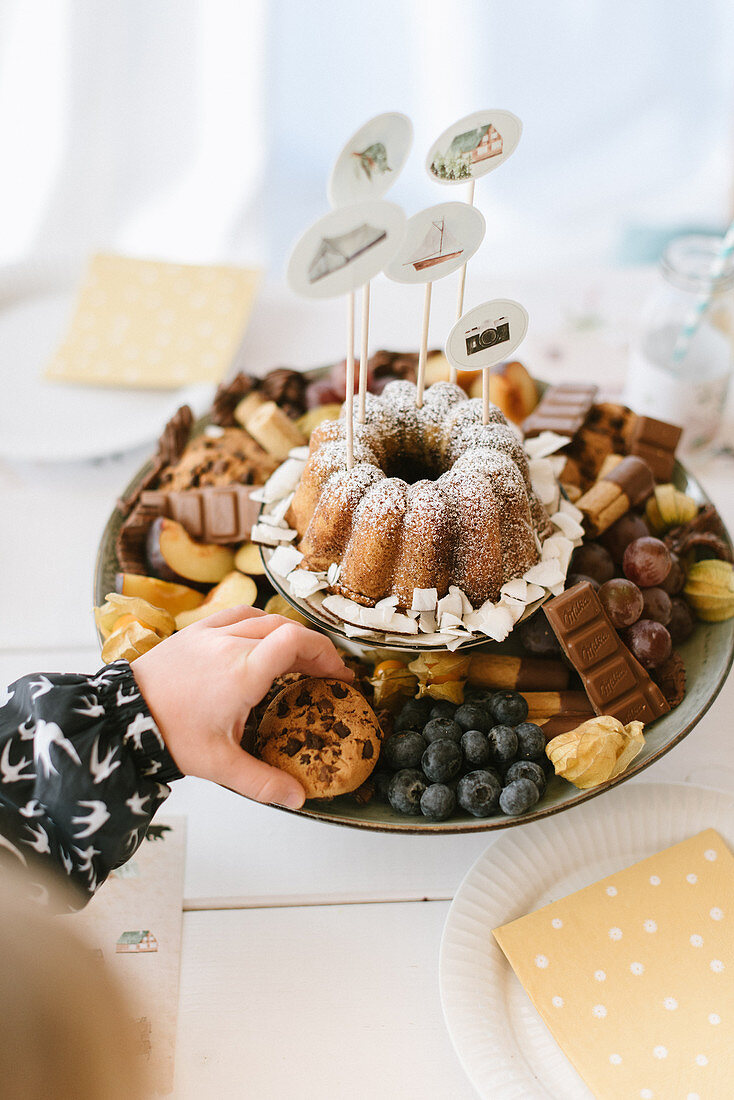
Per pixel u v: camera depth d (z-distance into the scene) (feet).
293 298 2.83
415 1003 1.77
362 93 4.32
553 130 4.35
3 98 4.16
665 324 2.48
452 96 4.31
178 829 1.95
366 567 1.89
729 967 1.74
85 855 1.71
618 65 4.24
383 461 2.01
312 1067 1.71
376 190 1.72
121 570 2.19
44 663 2.18
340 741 1.82
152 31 4.12
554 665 2.00
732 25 4.13
